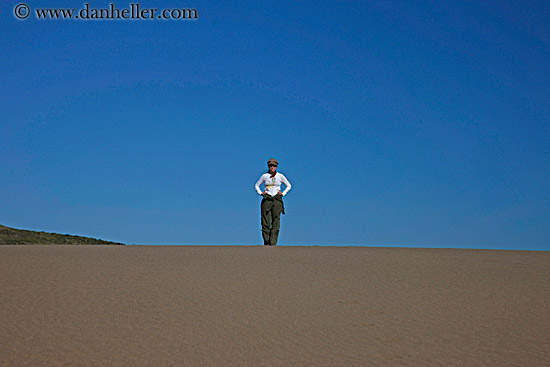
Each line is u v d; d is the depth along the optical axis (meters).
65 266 9.02
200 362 5.14
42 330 5.86
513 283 8.26
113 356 5.22
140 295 7.23
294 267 9.30
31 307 6.62
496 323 6.34
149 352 5.34
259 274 8.64
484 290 7.81
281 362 5.16
